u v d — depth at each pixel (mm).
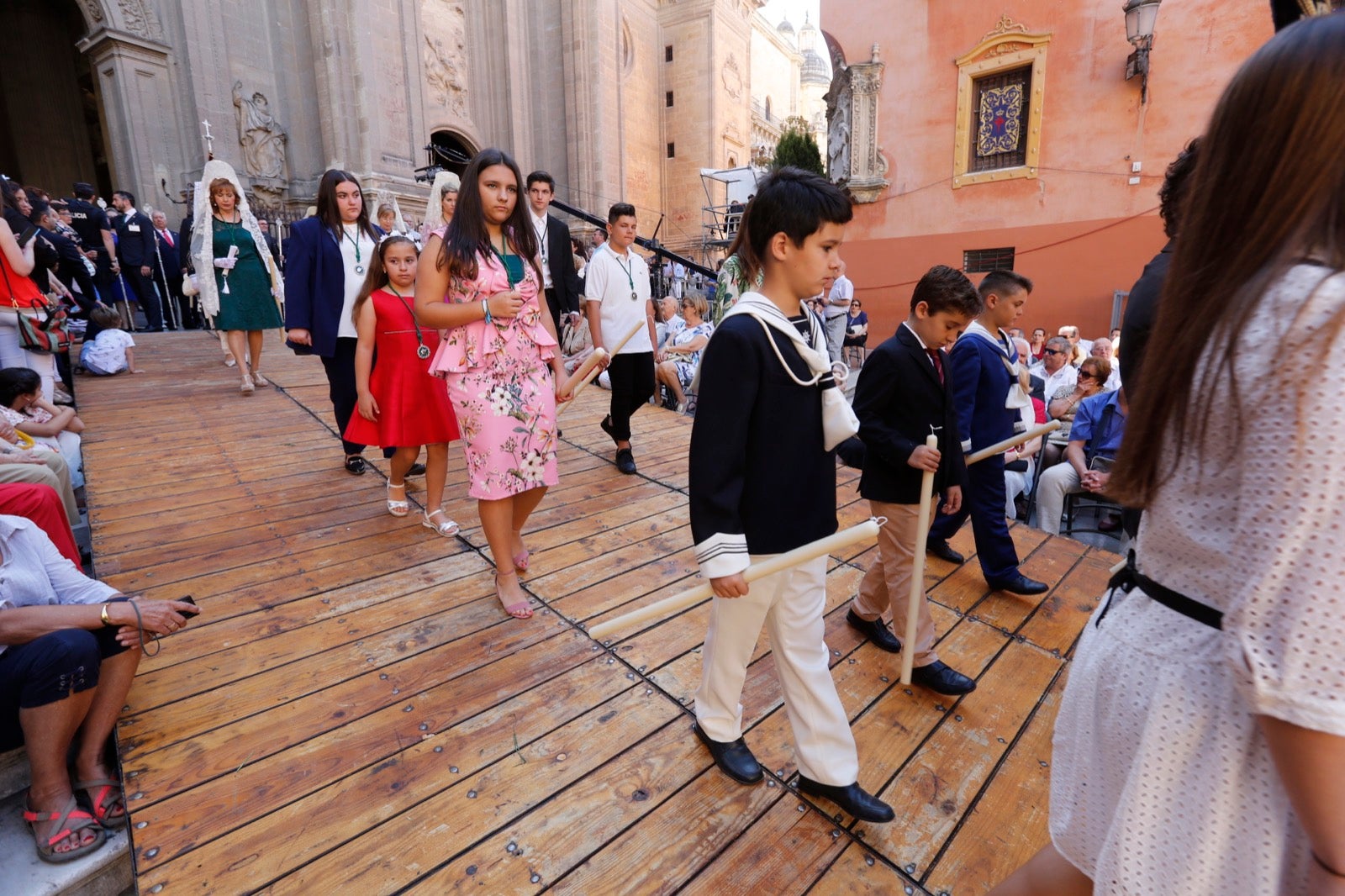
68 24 18656
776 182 1522
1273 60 714
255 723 2074
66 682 1646
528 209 2650
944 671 2355
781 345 1535
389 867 1617
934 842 1741
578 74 21156
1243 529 699
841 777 1747
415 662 2406
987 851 1718
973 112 11086
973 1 10680
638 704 2227
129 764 1886
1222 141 760
